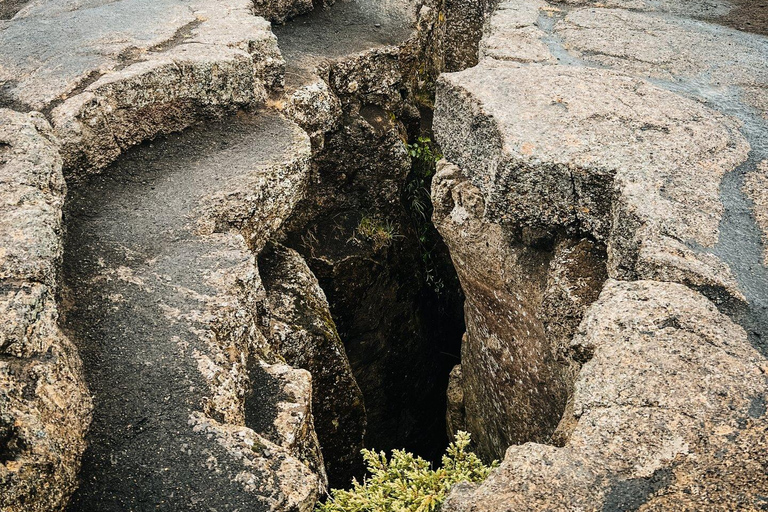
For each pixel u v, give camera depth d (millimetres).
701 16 5766
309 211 5773
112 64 4215
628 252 3188
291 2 6418
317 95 5227
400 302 6395
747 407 2244
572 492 2055
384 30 6652
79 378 2664
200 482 2424
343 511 2934
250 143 4355
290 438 2916
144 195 3822
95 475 2453
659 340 2510
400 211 6387
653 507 2002
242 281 3275
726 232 3088
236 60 4465
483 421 5328
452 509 2117
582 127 3762
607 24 5477
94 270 3266
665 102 4086
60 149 3645
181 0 5551
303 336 4164
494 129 3863
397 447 6609
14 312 2445
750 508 1949
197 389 2723
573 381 3486
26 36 4734
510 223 3863
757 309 2752
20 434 2207
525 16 5609
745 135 3805
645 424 2230
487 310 4793
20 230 2768
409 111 6824
